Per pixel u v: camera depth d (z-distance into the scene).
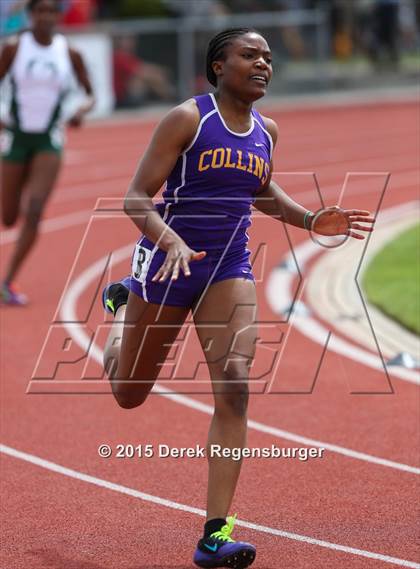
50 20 21.17
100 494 12.29
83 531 11.21
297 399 15.84
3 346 18.84
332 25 69.81
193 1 63.56
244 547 9.66
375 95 64.62
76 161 43.88
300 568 10.19
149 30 57.41
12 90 21.28
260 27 61.94
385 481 12.57
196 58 58.34
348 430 14.46
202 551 9.87
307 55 64.50
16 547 10.79
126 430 14.57
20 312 21.17
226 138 10.20
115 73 57.00
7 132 21.58
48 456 13.60
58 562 10.41
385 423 14.73
